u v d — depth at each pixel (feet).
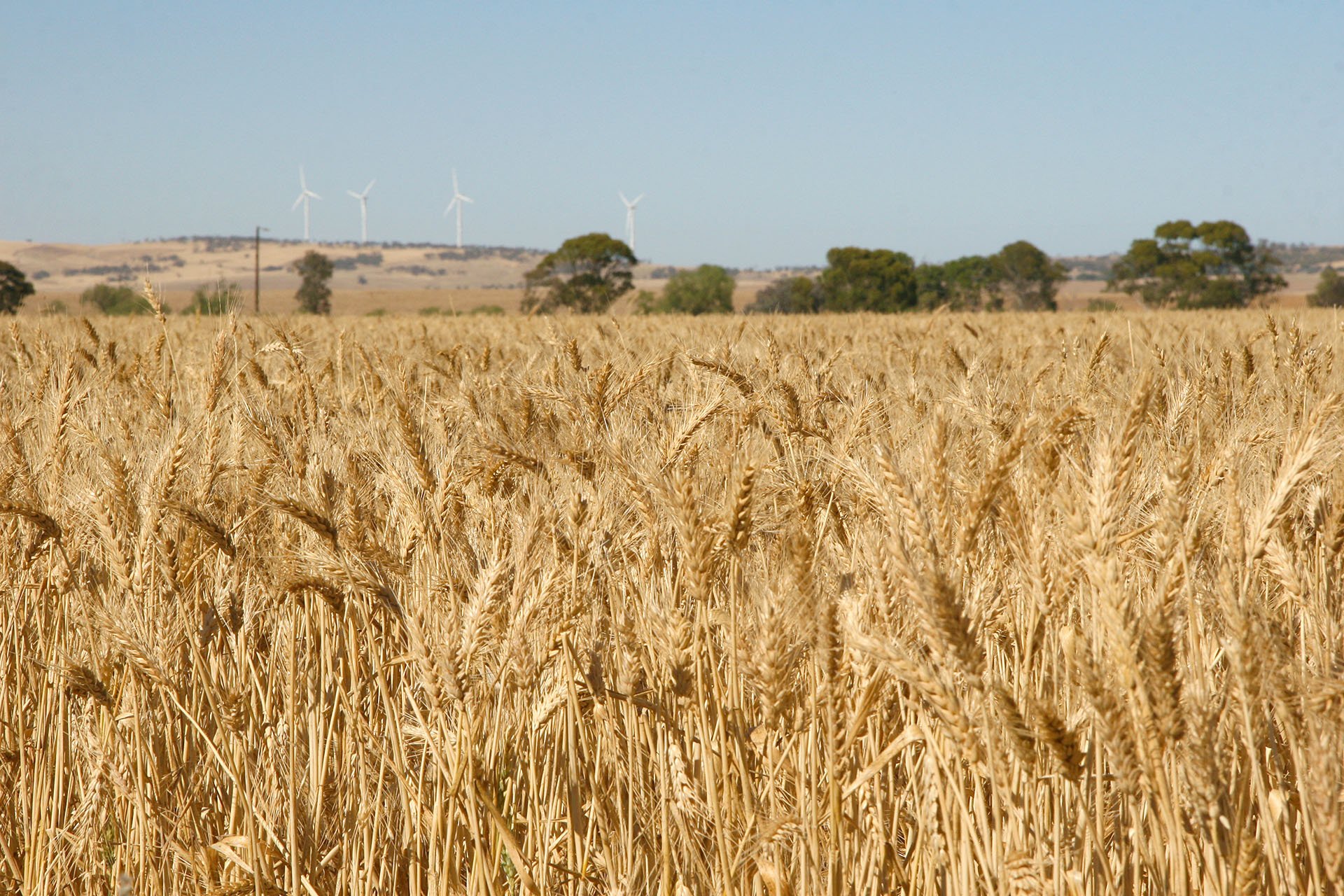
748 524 10.69
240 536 14.42
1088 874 9.21
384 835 12.98
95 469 16.03
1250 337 33.30
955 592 8.09
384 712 13.74
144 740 13.39
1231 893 8.34
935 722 9.75
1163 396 18.40
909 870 11.18
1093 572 8.14
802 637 9.62
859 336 44.37
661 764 11.69
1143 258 309.63
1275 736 10.09
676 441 13.78
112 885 13.58
